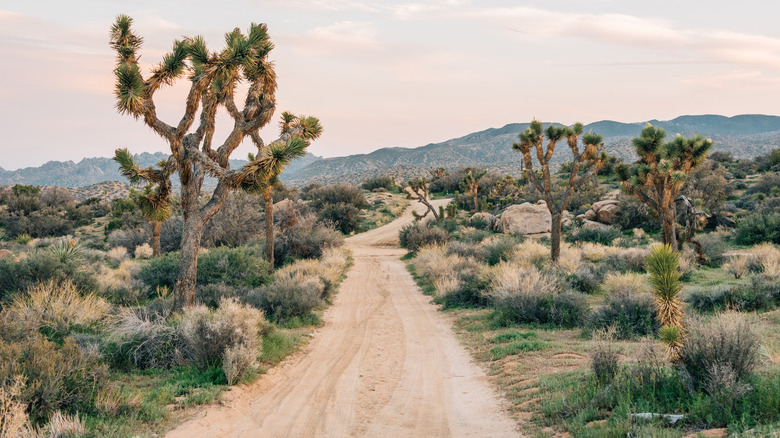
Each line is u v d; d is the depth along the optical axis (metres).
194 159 12.73
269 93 13.82
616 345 9.70
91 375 6.94
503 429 6.29
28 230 54.09
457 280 19.67
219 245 35.44
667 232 22.41
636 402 5.88
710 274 20.61
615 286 15.12
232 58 12.02
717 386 5.36
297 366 10.37
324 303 18.70
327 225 54.53
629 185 23.17
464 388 8.55
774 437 4.04
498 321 13.81
